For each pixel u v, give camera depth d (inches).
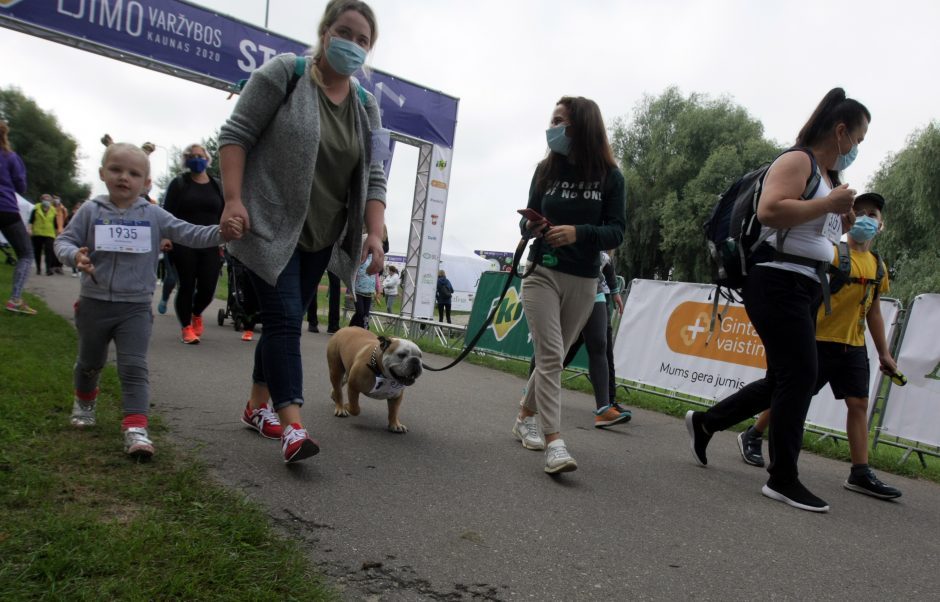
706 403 247.1
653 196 1274.6
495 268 1214.3
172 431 126.6
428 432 155.9
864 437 147.5
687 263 1179.3
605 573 86.5
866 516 127.0
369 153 123.0
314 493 102.8
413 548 87.1
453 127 513.7
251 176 111.6
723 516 116.3
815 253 124.0
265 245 109.7
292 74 111.6
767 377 142.5
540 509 108.7
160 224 114.7
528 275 140.4
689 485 134.7
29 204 691.4
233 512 86.9
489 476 124.1
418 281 515.5
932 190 790.5
